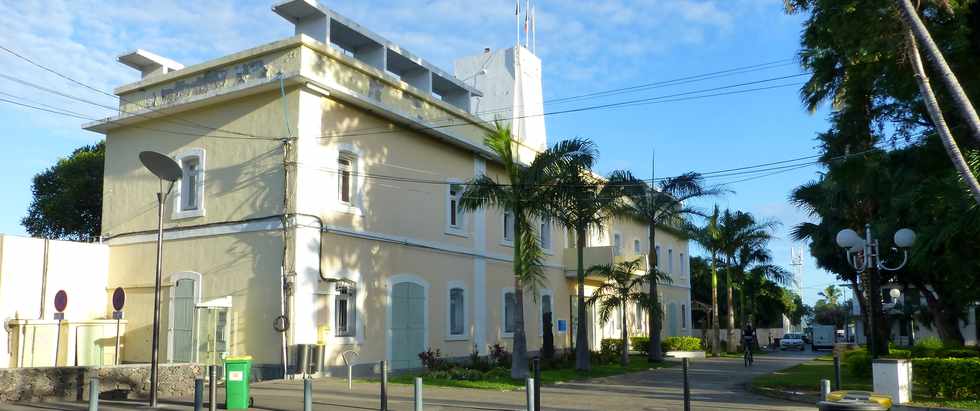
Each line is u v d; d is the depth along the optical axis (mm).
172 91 22109
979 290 19453
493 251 28438
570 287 34438
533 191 20547
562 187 21172
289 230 19438
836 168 19016
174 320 20875
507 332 29000
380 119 22875
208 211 21000
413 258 23812
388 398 15688
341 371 20344
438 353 23375
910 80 16000
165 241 21500
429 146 25094
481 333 27062
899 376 15469
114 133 23406
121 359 21500
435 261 24906
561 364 25109
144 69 25281
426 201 24719
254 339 19453
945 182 16422
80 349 20359
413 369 23234
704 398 17078
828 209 28766
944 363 16078
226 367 13805
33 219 34469
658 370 26562
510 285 29500
